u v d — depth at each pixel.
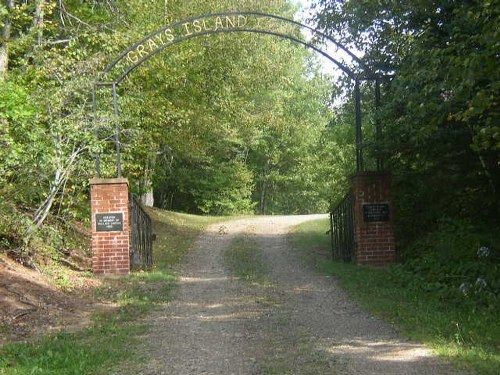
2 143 9.45
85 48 13.49
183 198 39.09
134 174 15.81
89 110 11.91
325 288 9.87
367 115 13.48
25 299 8.09
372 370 5.33
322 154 37.62
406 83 9.33
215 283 10.63
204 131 19.98
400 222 12.61
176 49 15.47
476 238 10.12
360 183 11.75
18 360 5.71
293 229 21.73
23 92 9.66
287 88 37.56
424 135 8.36
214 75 18.72
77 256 12.00
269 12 19.16
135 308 8.44
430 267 10.05
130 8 15.26
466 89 7.01
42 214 10.80
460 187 11.66
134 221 11.78
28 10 13.72
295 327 7.20
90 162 11.45
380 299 8.61
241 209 38.66
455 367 5.29
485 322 6.90
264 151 42.69
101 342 6.45
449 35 9.17
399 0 10.17
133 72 14.16
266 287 10.10
